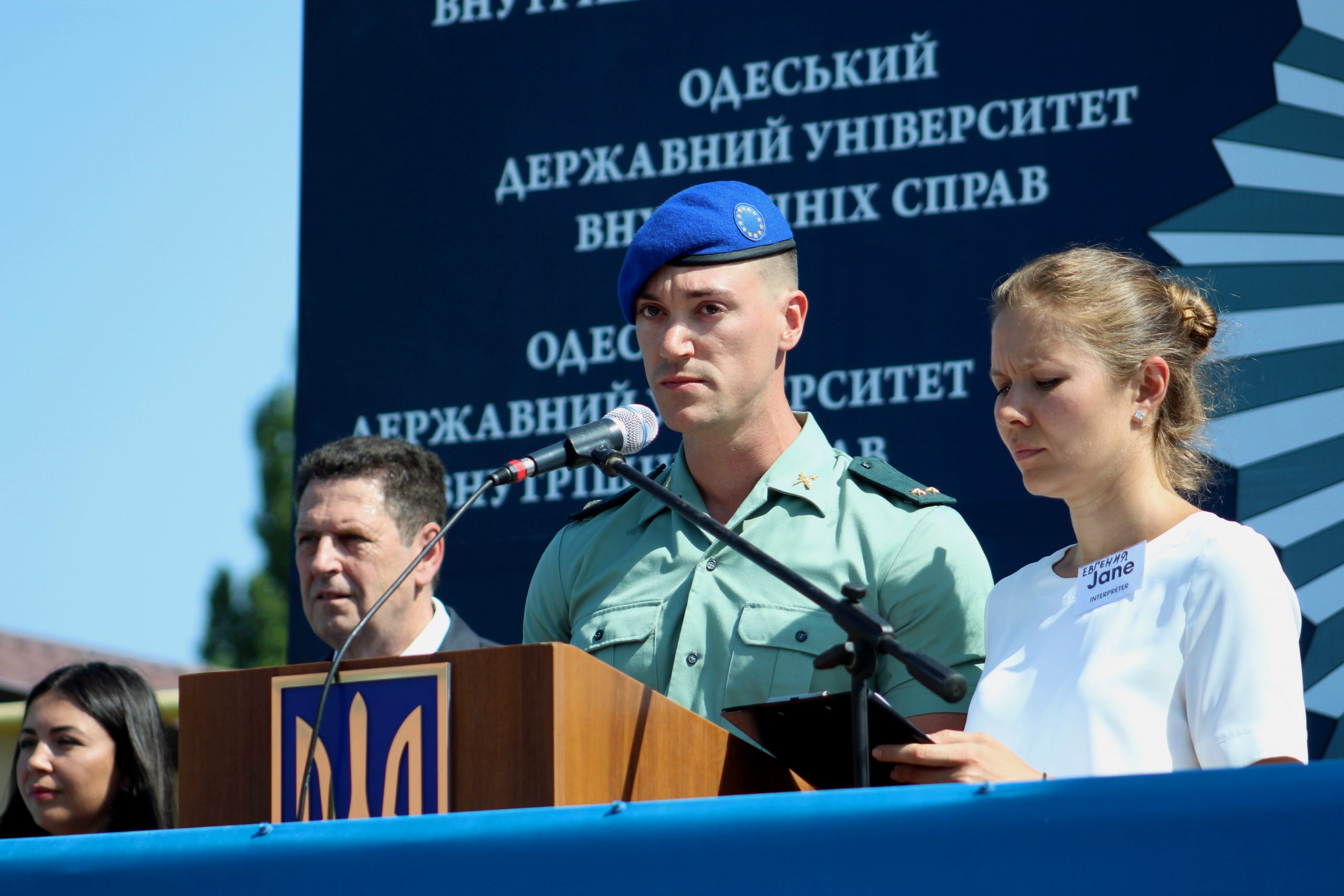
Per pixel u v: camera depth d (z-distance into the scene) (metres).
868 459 3.72
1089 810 1.94
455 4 5.98
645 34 5.75
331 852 2.19
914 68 5.41
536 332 5.71
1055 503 5.04
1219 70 5.08
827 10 5.54
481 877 2.12
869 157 5.42
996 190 5.26
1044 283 2.95
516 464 2.85
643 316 3.62
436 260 5.86
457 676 2.41
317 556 4.19
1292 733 2.54
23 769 4.66
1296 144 4.98
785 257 3.67
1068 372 2.88
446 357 5.78
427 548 2.70
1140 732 2.66
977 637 3.38
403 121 5.98
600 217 5.71
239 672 2.60
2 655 13.16
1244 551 2.70
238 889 2.21
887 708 2.44
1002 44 5.32
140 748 4.67
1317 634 4.75
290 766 2.52
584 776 2.35
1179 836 1.90
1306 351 4.88
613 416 3.00
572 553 3.81
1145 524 2.88
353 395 5.85
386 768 2.43
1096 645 2.78
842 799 2.03
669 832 2.07
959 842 1.97
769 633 3.42
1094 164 5.17
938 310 5.27
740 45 5.63
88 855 2.31
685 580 3.59
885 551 3.45
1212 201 5.02
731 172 5.58
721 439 3.61
